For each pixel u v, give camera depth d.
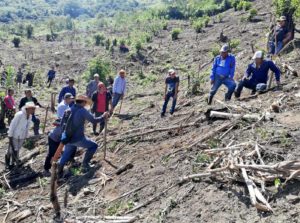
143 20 60.53
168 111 12.46
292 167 5.28
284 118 7.19
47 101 22.27
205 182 5.86
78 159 8.80
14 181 8.65
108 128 11.30
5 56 39.25
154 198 6.07
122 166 7.50
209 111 8.33
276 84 9.93
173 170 6.65
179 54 31.09
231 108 8.15
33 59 38.03
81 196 6.96
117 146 9.00
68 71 33.66
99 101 11.01
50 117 15.96
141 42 37.81
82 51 40.16
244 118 7.38
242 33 29.44
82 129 7.81
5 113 14.29
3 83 27.33
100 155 8.69
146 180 6.72
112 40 43.41
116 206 6.31
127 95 19.22
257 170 5.47
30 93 12.42
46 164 8.80
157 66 29.36
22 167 9.48
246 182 5.34
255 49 19.14
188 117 9.40
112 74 27.25
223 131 7.29
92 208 6.45
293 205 4.89
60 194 7.30
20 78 27.80
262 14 34.53
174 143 7.87
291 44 14.17
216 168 6.01
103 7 192.25
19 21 133.00
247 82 9.53
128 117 12.81
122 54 35.84
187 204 5.59
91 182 7.36
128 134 9.71
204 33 36.41
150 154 7.80
